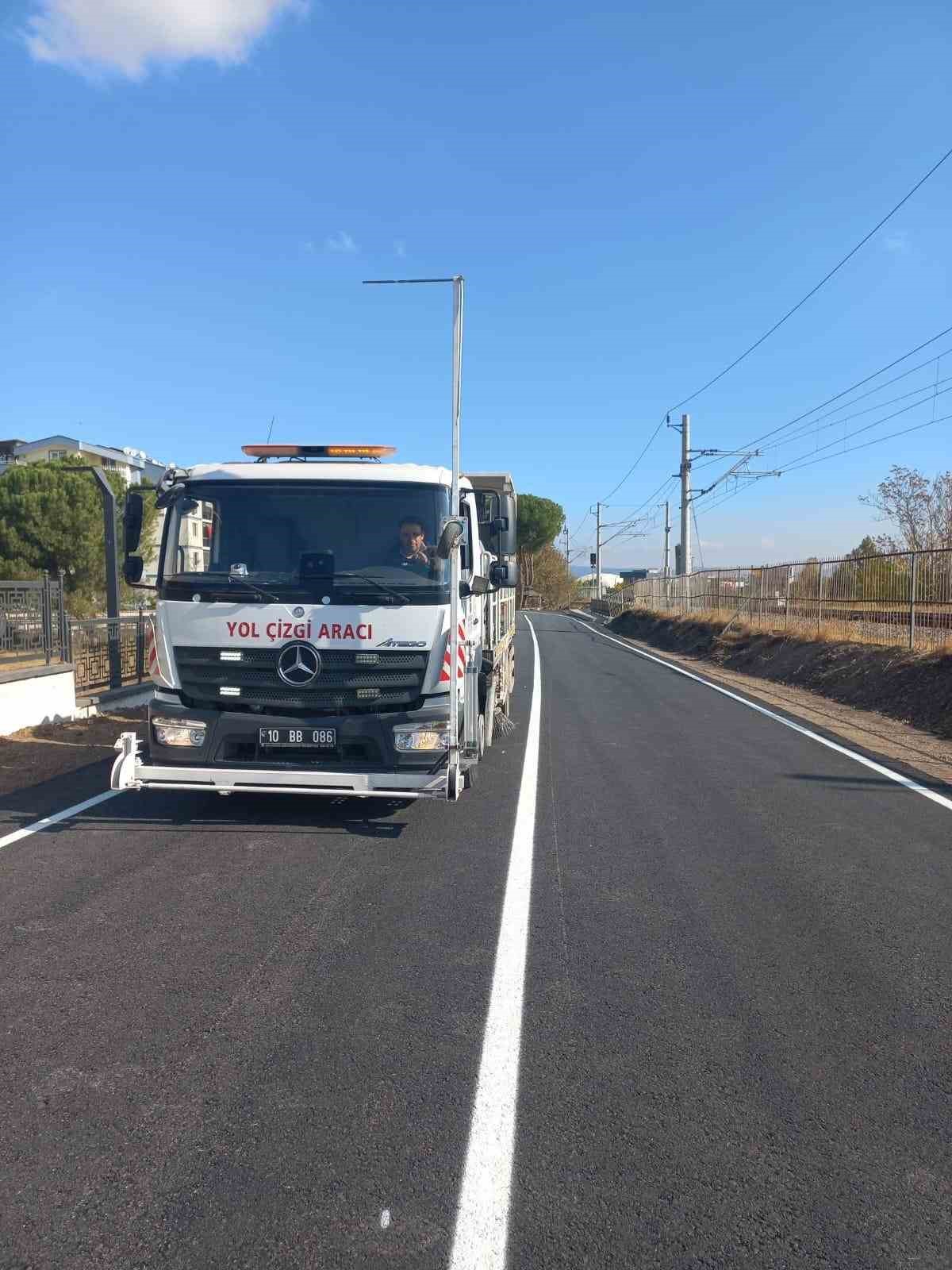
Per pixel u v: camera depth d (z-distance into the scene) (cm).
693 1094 346
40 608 1157
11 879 580
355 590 670
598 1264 258
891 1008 420
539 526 7956
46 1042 376
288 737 658
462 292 642
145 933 493
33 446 4866
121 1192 285
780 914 539
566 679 1997
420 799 807
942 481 2686
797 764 1016
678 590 3800
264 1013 404
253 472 703
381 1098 339
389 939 489
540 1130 321
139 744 697
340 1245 263
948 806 813
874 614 1834
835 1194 289
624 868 623
